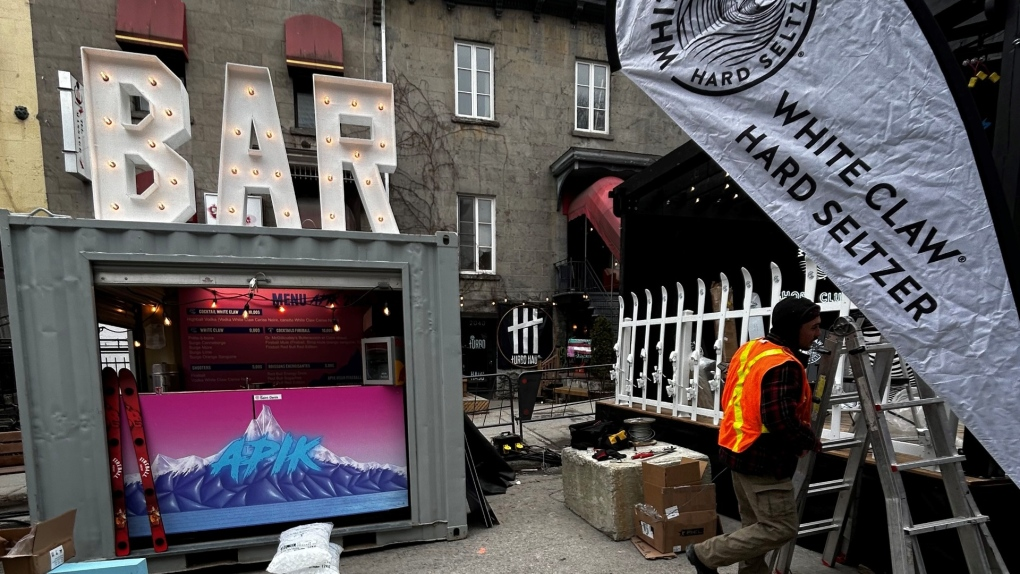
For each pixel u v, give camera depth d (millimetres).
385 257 3463
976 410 1817
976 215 1802
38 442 2820
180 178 3379
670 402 4820
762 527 2275
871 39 1896
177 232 3053
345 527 3350
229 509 3234
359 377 4910
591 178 11633
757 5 2066
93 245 2922
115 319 4434
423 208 10852
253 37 9602
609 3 2379
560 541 3457
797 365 2232
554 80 11695
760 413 2234
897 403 2277
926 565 2611
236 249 3160
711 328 5746
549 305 11734
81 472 2898
